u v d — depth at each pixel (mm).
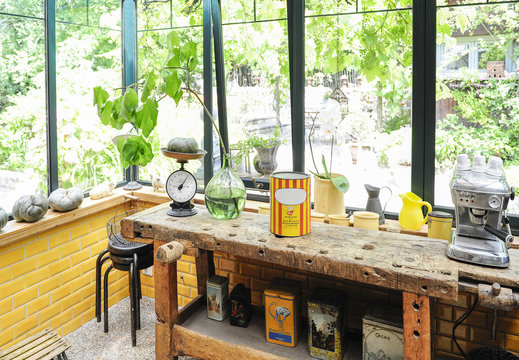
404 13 2613
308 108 3033
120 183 3865
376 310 2322
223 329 2598
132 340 3070
